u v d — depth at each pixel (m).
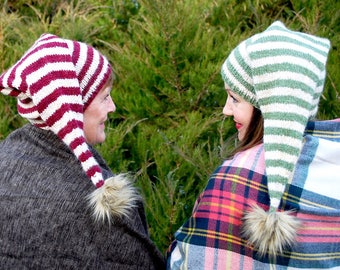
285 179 1.38
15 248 1.46
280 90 1.39
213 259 1.44
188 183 2.37
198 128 2.52
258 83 1.42
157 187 2.38
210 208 1.47
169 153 2.46
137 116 2.73
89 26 3.18
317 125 1.52
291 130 1.38
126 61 2.80
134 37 2.96
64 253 1.46
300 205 1.42
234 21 3.17
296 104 1.38
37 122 1.54
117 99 2.74
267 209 1.43
